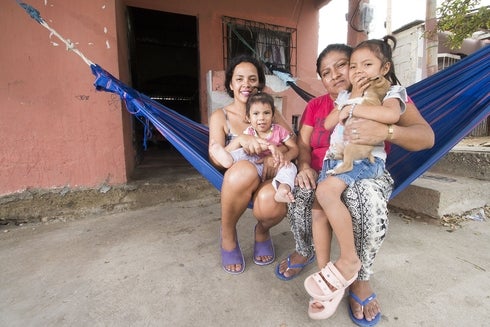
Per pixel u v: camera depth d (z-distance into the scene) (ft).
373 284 4.90
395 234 6.84
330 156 4.42
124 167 8.63
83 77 7.80
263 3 15.20
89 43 7.75
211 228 7.38
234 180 4.68
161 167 11.77
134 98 6.33
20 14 7.14
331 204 3.78
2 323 4.13
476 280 4.99
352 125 3.86
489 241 6.47
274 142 5.41
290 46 16.12
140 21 19.90
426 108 6.10
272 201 4.83
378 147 4.32
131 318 4.20
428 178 8.76
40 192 7.87
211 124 5.76
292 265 5.14
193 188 9.46
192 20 19.89
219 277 5.21
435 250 6.06
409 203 7.95
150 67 26.55
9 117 7.36
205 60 14.51
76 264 5.70
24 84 7.36
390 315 4.18
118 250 6.26
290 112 14.07
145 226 7.54
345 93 4.55
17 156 7.57
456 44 15.21
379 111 3.67
